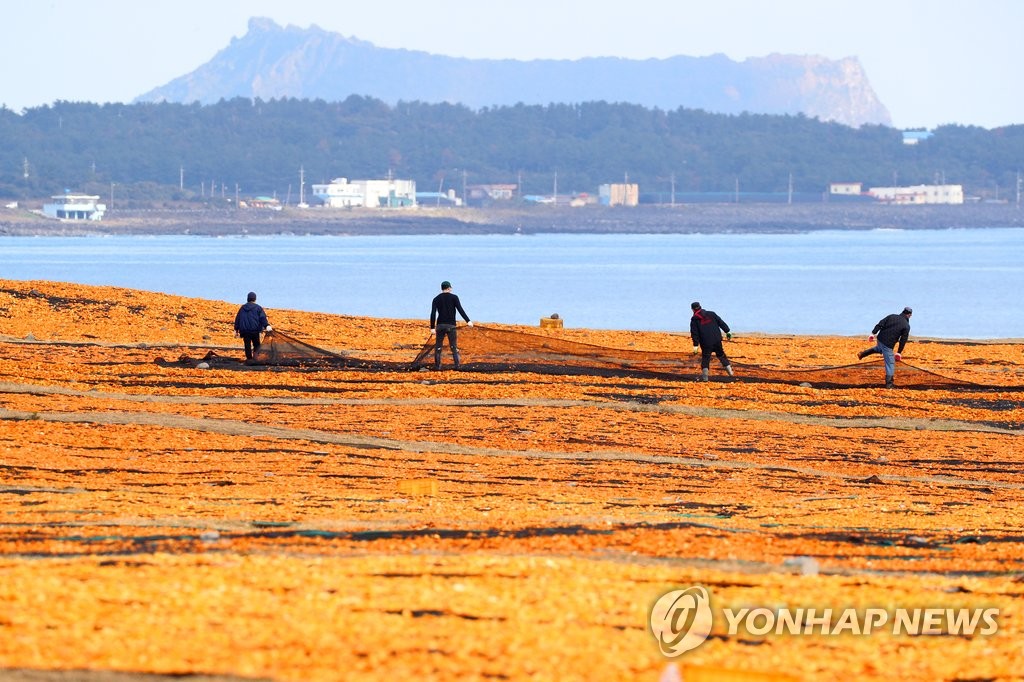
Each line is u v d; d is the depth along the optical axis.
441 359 113.56
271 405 91.56
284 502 56.19
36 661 29.09
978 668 32.12
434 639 31.88
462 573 38.97
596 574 39.88
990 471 76.69
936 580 41.72
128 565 39.03
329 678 28.73
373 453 75.31
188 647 30.39
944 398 103.25
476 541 45.72
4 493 56.72
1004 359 141.00
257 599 34.72
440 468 70.94
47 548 42.38
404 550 43.91
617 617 34.91
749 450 81.56
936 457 80.88
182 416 84.44
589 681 29.28
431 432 83.56
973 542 49.97
